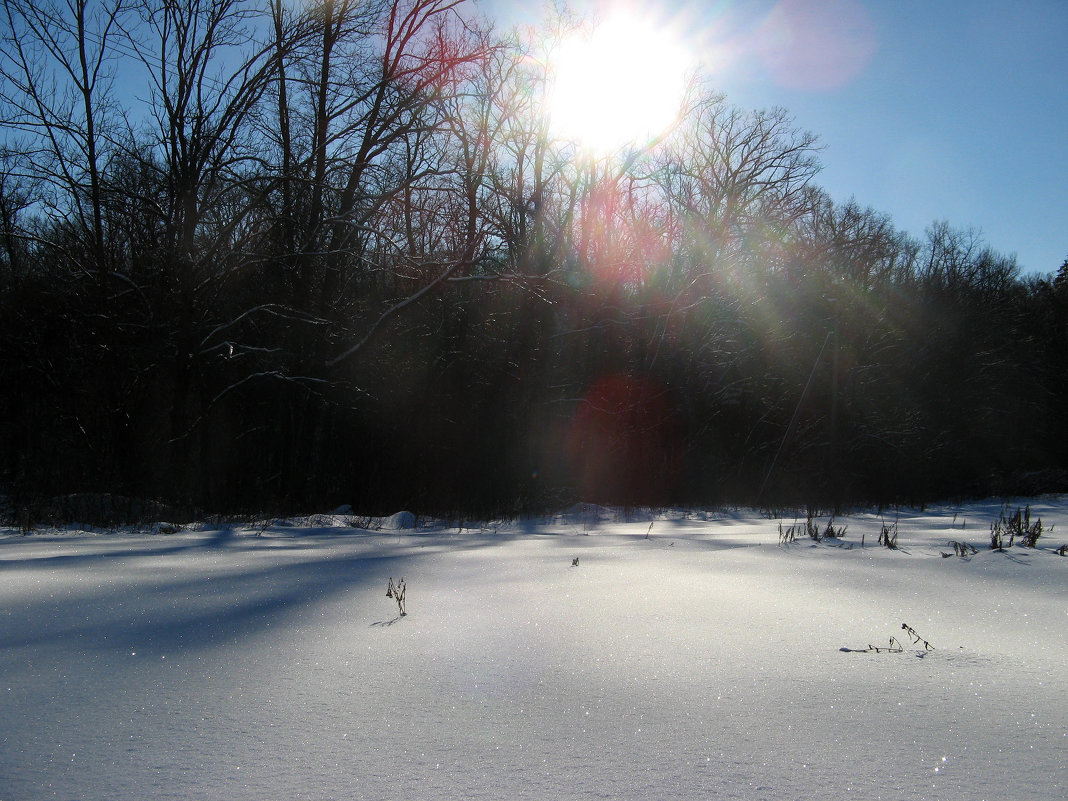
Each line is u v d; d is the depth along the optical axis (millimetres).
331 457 22500
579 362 27672
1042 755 2740
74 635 4309
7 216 20812
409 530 12836
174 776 2584
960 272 42250
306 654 3920
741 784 2518
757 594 5324
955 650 4004
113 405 19203
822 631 4359
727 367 29297
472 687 3426
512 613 4773
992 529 9977
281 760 2703
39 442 19797
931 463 31953
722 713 3127
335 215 20938
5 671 3676
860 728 2980
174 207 19344
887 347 34906
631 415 27266
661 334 28484
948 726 3000
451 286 23141
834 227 35938
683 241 30625
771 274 32219
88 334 19172
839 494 26062
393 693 3354
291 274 20734
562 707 3191
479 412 24688
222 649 4023
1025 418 40344
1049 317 45125
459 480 23297
